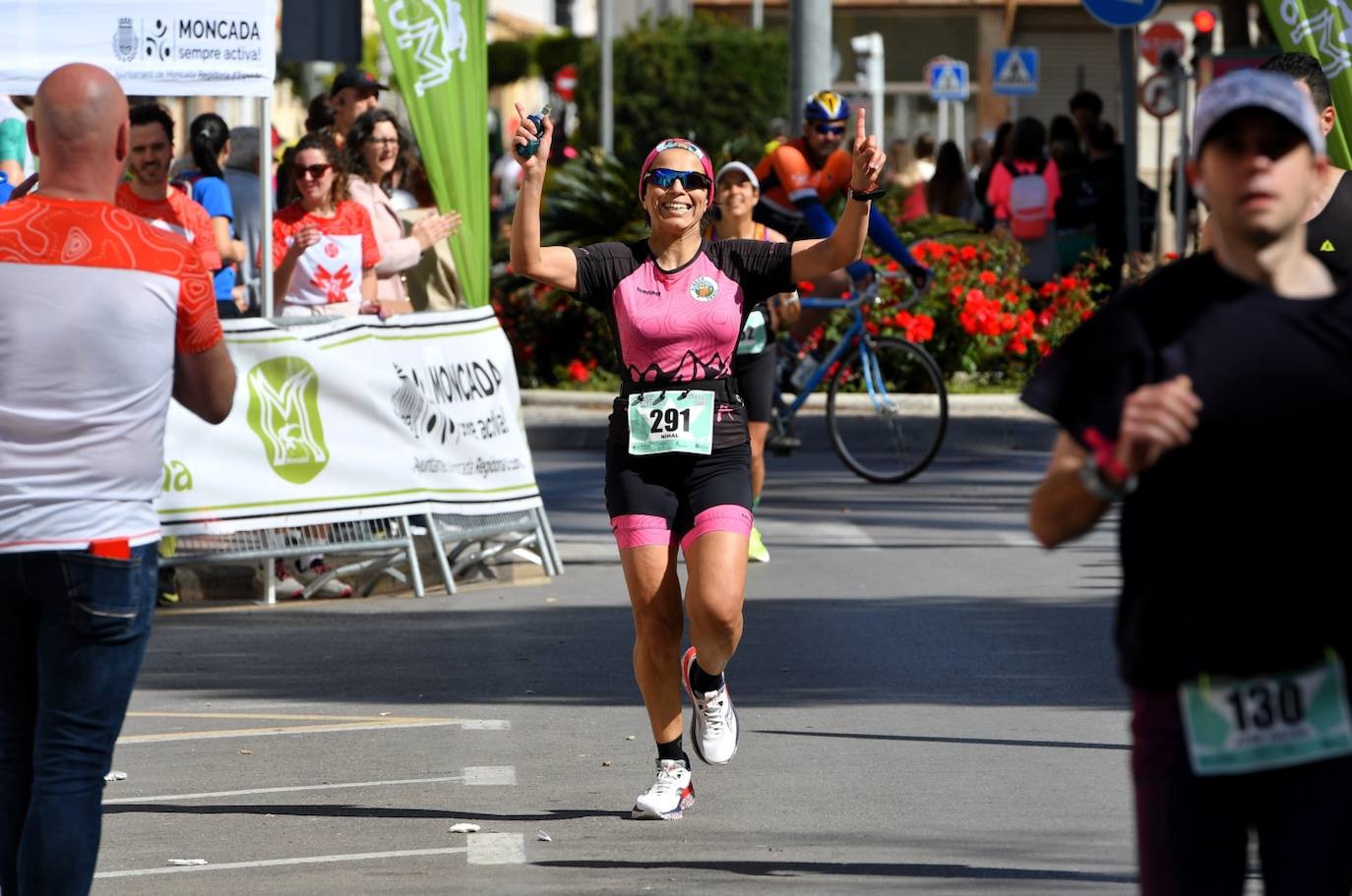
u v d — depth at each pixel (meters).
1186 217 56.50
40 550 12.52
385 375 28.62
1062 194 55.47
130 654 12.84
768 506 37.06
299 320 28.19
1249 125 9.23
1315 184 9.42
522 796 17.69
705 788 17.86
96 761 12.77
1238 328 9.28
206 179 33.06
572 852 15.78
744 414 17.05
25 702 13.02
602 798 17.58
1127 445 8.95
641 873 15.09
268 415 27.75
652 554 16.72
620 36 110.62
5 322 12.55
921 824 16.45
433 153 32.12
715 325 16.69
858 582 29.05
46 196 12.84
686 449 16.67
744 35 107.81
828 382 40.91
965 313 50.19
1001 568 30.30
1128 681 9.40
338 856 15.74
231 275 32.91
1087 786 17.72
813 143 34.88
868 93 86.38
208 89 29.25
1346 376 9.20
